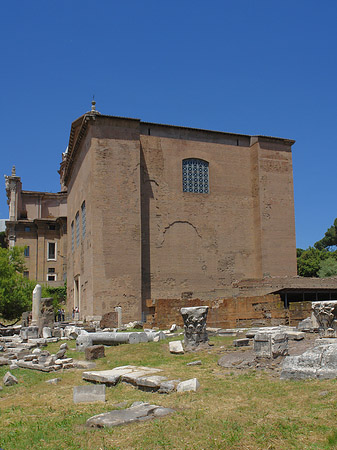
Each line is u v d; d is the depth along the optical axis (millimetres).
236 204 44250
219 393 11305
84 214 42625
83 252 42688
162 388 12117
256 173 44750
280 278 41094
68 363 17203
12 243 72250
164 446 7992
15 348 22719
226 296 37781
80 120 45969
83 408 10977
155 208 41000
